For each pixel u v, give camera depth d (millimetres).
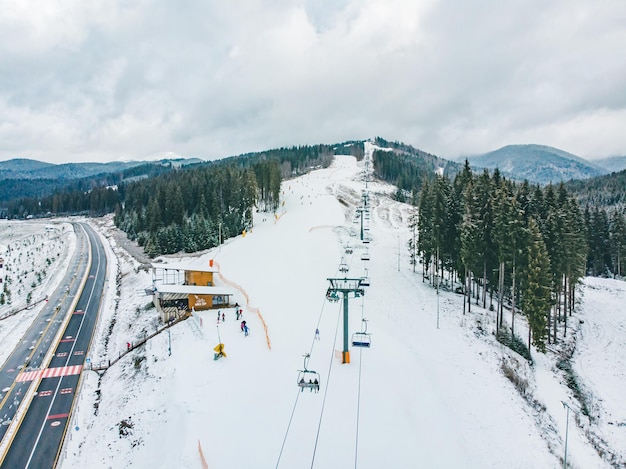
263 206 132375
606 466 30156
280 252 79875
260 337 43375
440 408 32719
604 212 87625
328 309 51375
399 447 27484
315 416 30141
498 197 52625
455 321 50125
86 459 30891
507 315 54156
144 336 50094
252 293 57500
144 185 162125
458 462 27109
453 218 58531
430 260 69500
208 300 54062
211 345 42156
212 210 104062
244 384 34562
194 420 30609
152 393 36688
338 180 188500
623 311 60469
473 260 51406
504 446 29812
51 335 55844
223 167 144500
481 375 38750
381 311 52000
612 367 45281
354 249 84938
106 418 35719
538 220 56281
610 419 36656
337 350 40062
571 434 33531
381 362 38219
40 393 40750
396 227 113250
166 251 93500
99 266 97000
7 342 53781
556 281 50969
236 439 28188
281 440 27844
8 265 111688
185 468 26266
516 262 47469
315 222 109812
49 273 93312
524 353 45062
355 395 32656
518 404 35500
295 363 37625
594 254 84375
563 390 40312
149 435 31766
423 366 38750
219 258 78750
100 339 54531
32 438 33625
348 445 27344
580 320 57469
